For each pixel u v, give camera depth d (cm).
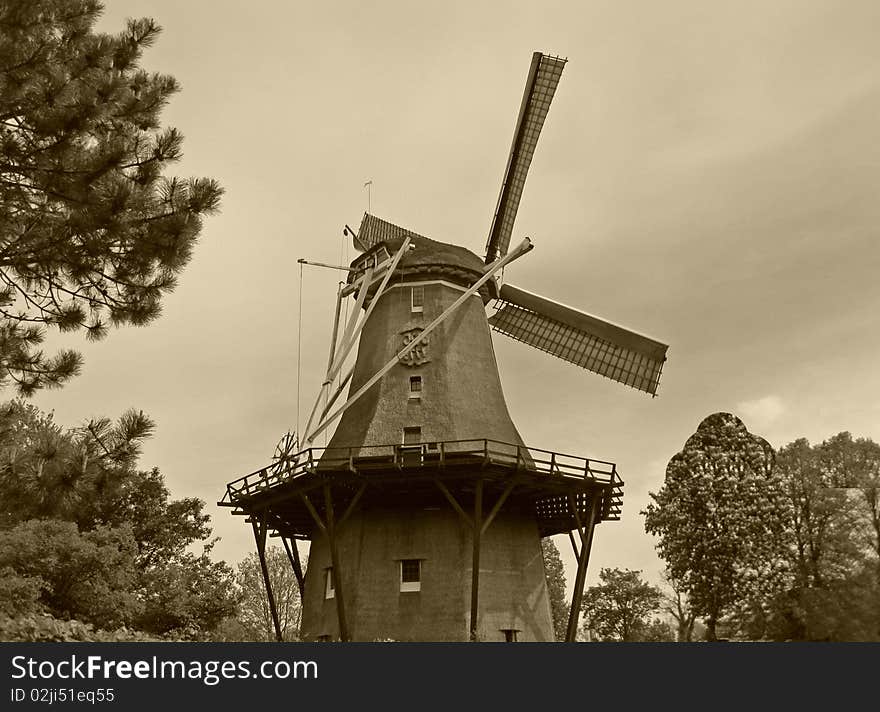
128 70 1374
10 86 1236
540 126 3031
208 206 1314
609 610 5388
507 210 3041
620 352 2831
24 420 1554
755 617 4081
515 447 2478
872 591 4084
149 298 1349
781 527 4322
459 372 2659
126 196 1217
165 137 1316
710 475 4472
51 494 1188
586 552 2389
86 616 2636
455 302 2664
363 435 2538
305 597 2650
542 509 2783
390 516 2488
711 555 4300
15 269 1290
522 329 3016
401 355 2533
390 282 2827
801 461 4538
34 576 2450
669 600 5322
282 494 2420
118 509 3534
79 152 1265
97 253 1266
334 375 2547
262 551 2534
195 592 3503
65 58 1305
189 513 3797
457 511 2302
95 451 1254
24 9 1224
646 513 4612
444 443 2266
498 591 2391
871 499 4538
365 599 2383
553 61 3012
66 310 1355
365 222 3256
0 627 1302
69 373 1360
